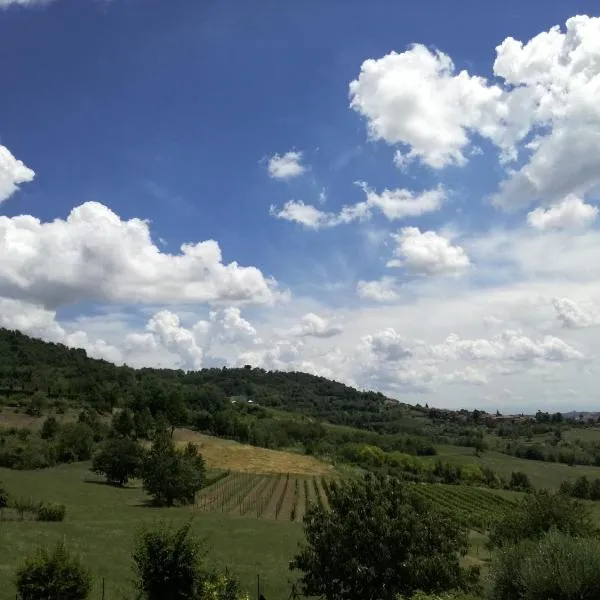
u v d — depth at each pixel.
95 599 28.41
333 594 27.25
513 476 162.62
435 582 25.73
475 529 89.25
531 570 24.28
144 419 156.88
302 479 133.38
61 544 24.73
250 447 177.38
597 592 22.92
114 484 103.62
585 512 45.66
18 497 72.31
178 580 25.05
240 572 40.97
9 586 27.69
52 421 135.38
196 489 85.94
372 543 26.55
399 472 165.50
